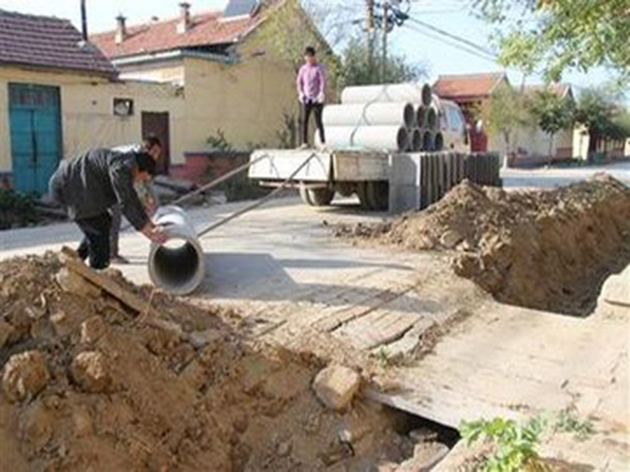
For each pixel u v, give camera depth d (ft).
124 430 13.80
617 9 15.11
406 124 45.47
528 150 147.43
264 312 20.54
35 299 15.43
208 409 15.28
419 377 17.02
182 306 19.13
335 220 40.11
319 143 47.03
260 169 40.93
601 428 14.14
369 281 24.62
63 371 14.10
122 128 63.82
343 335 19.21
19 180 55.77
